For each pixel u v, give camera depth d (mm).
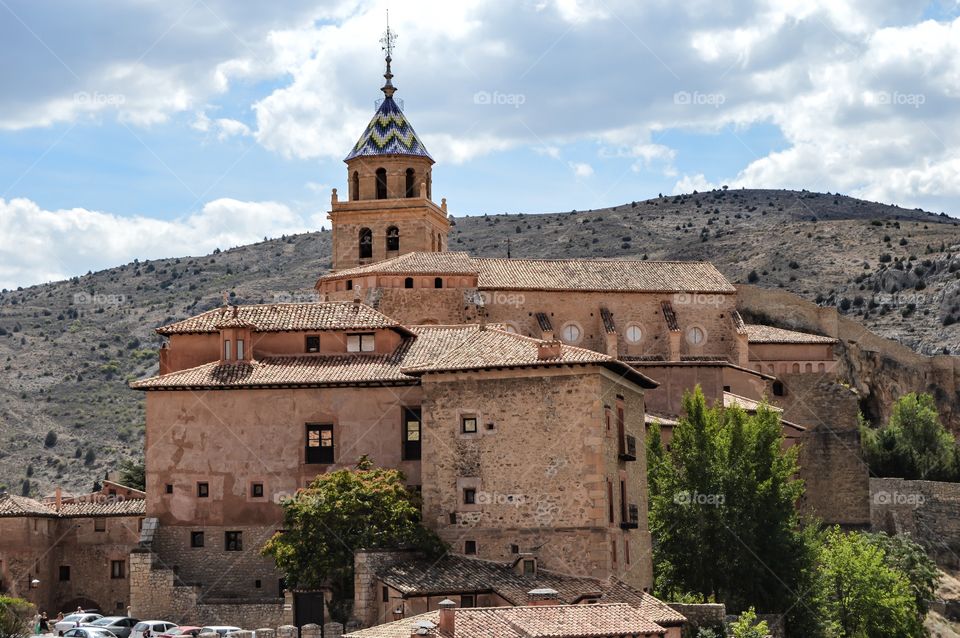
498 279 116812
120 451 180625
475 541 75188
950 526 123500
